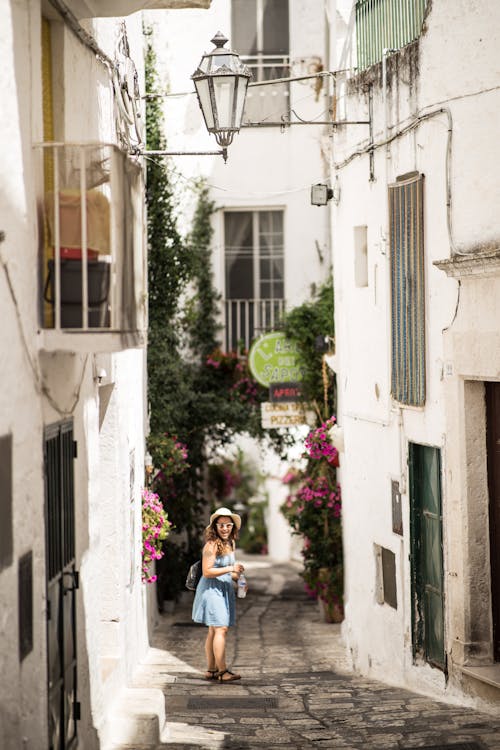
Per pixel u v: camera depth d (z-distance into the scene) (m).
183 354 20.56
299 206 20.67
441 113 11.86
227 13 20.39
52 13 8.55
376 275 13.98
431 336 12.20
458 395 11.48
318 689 12.88
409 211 12.76
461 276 11.21
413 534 12.84
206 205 20.45
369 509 14.52
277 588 23.34
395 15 13.70
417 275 12.55
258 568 26.75
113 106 11.43
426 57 12.19
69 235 7.56
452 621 11.65
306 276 20.75
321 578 18.44
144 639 15.56
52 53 8.77
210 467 23.06
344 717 10.98
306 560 19.06
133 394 14.37
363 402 14.69
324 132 20.55
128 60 12.59
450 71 11.69
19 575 6.99
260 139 20.61
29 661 7.21
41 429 7.51
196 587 13.72
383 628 13.91
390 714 11.05
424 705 11.52
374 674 14.16
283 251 20.83
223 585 13.53
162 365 19.09
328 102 18.22
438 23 11.88
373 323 14.16
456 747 9.41
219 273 20.72
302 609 20.45
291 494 23.14
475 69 11.29
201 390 20.58
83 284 7.39
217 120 11.58
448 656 11.76
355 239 14.94
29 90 7.30
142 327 8.39
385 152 13.52
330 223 20.67
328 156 20.56
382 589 14.19
